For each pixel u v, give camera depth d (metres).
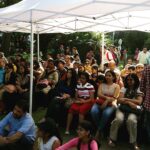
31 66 5.45
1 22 5.70
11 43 15.30
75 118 4.97
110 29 7.91
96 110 4.57
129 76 4.52
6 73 6.59
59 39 15.32
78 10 4.50
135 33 20.23
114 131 4.31
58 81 5.90
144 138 4.49
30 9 4.74
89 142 2.94
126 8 3.99
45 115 5.36
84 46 14.80
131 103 4.39
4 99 5.74
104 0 3.76
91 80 5.25
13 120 3.48
